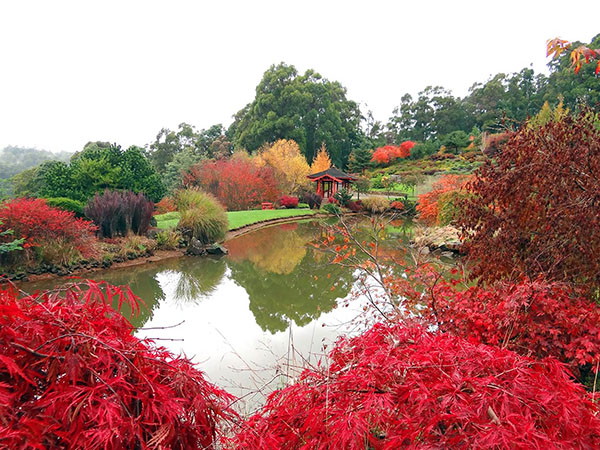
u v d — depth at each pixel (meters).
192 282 8.13
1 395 0.80
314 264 9.78
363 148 49.44
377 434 1.32
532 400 1.07
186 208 13.27
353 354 1.53
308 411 1.16
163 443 0.98
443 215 11.70
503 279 3.40
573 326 2.56
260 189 25.30
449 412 1.07
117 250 9.91
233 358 4.10
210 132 54.09
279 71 47.56
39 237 8.41
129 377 1.05
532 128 3.75
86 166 13.05
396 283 3.94
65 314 1.07
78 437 0.83
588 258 3.08
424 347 1.27
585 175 3.25
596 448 0.95
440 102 62.22
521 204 3.52
